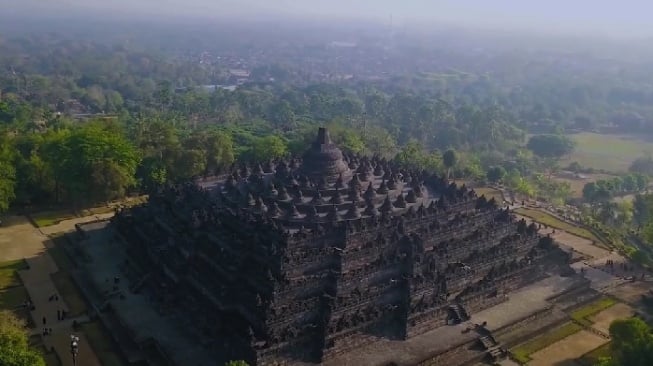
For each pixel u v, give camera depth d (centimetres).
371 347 7719
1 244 11500
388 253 8662
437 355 7638
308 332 7388
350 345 7612
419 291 8256
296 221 8894
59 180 13438
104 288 9438
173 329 8206
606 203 16125
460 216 9906
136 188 14875
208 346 7719
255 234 8538
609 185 17550
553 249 10456
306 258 7919
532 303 9225
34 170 13762
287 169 10900
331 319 7494
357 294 7762
